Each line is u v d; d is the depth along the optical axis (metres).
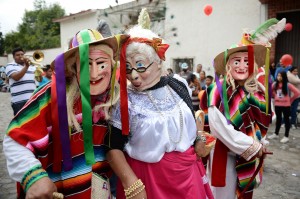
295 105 7.48
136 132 1.69
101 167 1.62
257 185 2.62
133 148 1.73
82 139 1.51
